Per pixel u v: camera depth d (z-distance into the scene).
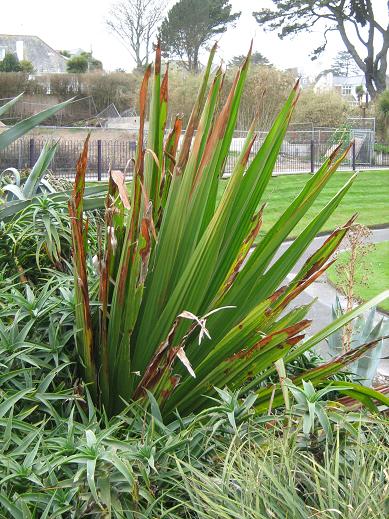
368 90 54.78
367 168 34.25
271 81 24.64
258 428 2.47
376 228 20.16
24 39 66.00
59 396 2.47
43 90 38.50
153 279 2.71
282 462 2.13
